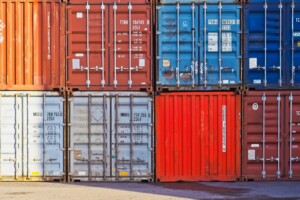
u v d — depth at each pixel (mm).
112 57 13875
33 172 13875
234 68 13828
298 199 11141
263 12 13883
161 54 13844
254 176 13867
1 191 12227
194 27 13875
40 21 13883
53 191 12219
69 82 13859
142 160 13859
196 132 13852
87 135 13883
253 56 13875
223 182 13812
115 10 13867
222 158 13859
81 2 13883
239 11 13867
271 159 13867
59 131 13867
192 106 13875
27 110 13859
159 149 13852
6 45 13875
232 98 13828
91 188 12727
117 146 13867
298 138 13836
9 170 13891
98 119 13906
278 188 12742
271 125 13867
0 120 13859
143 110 13875
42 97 13883
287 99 13844
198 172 13859
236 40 13820
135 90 13867
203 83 13859
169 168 13836
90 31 13875
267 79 13875
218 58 13859
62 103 13875
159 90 13844
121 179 13859
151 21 13859
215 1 13859
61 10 13859
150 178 13859
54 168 13875
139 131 13867
